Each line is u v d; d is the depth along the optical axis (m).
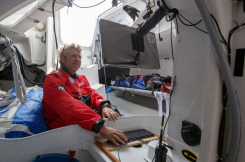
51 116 1.05
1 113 0.94
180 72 0.61
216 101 0.47
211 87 0.47
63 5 1.54
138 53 2.04
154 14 1.30
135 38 2.04
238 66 0.47
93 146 0.81
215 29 0.42
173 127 0.65
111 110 1.09
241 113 0.47
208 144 0.48
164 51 2.34
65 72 1.21
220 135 0.51
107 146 0.79
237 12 0.49
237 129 0.44
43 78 2.44
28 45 2.41
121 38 1.95
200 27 0.53
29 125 0.88
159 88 1.55
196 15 0.53
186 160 0.60
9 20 2.11
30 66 2.37
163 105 1.48
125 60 1.95
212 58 0.46
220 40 0.45
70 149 0.81
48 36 2.46
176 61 0.63
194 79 0.55
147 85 1.69
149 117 1.09
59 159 0.74
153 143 0.76
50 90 0.98
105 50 1.83
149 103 2.05
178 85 0.62
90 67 2.34
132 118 1.03
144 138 0.91
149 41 2.18
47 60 2.48
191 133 0.54
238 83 0.48
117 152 0.75
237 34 0.48
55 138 0.77
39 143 0.74
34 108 1.05
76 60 1.27
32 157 0.72
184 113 0.59
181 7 0.56
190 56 0.57
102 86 2.13
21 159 0.70
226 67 0.43
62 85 1.06
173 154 0.67
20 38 2.33
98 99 1.35
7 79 2.48
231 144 0.46
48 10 1.62
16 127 0.83
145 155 0.75
